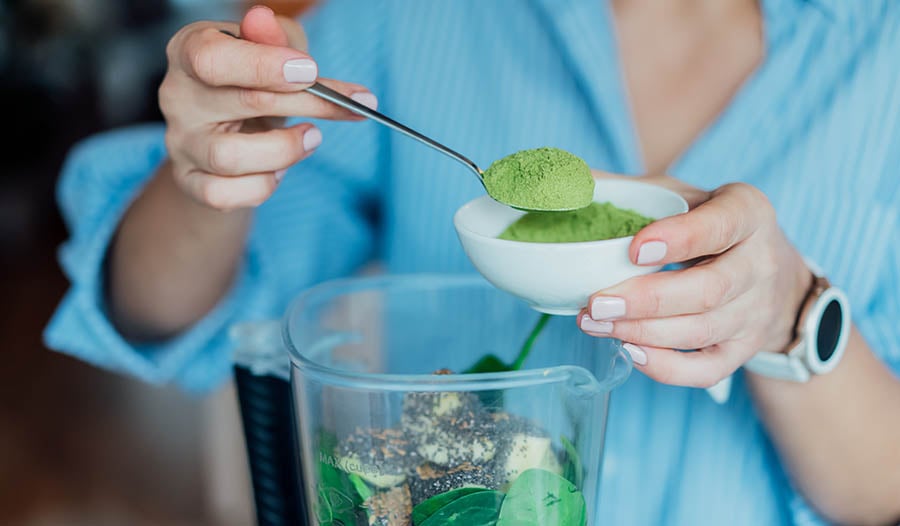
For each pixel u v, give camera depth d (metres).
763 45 0.78
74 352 0.82
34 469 1.98
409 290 0.61
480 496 0.50
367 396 0.49
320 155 0.88
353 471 0.50
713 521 0.78
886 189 0.78
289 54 0.55
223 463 1.69
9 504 1.83
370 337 0.61
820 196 0.78
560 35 0.80
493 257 0.52
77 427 2.18
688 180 0.78
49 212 3.65
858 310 0.79
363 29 0.88
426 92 0.87
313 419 0.51
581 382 0.49
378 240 0.95
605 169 0.81
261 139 0.58
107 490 1.89
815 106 0.78
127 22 3.97
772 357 0.65
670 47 0.80
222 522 1.72
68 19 3.91
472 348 0.60
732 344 0.58
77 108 3.96
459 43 0.86
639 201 0.58
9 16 3.82
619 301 0.52
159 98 0.59
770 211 0.55
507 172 0.56
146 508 1.81
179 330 0.82
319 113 0.58
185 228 0.75
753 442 0.77
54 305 2.92
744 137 0.78
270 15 0.56
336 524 0.52
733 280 0.54
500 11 0.84
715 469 0.77
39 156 3.88
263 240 0.85
